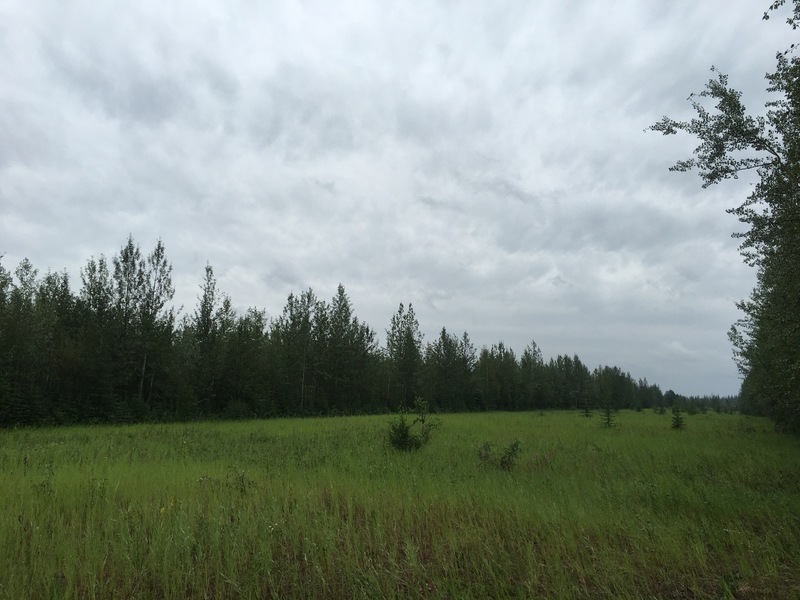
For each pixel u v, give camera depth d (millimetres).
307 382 49781
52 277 37531
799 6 6828
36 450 13266
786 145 8039
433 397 63781
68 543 5168
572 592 4680
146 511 6566
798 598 4797
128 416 30719
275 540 5723
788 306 10805
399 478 9383
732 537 6301
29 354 28906
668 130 9148
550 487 9062
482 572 5148
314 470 10188
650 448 16141
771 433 24219
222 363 40219
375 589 4539
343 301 55125
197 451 13703
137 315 35156
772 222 8773
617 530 6578
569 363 97312
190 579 4781
